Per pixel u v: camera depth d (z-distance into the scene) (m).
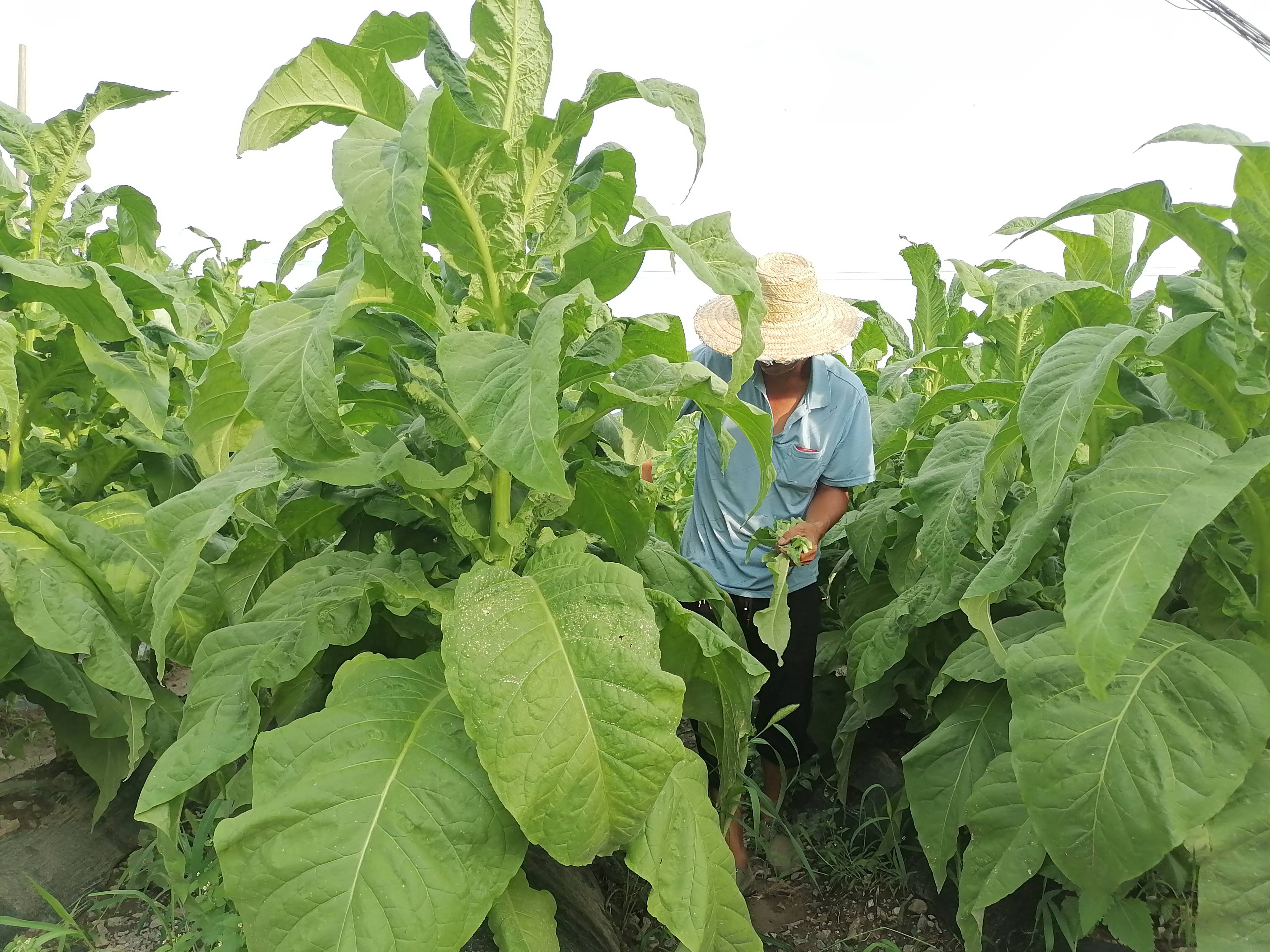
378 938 1.69
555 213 2.13
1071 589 1.85
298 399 1.79
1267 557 2.15
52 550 2.55
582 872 2.92
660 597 2.24
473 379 1.79
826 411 3.38
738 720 2.44
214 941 2.16
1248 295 2.14
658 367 2.19
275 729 2.11
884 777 3.66
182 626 2.59
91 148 2.91
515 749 1.77
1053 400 2.01
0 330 2.50
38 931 2.56
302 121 2.04
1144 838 1.92
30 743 3.62
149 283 2.98
